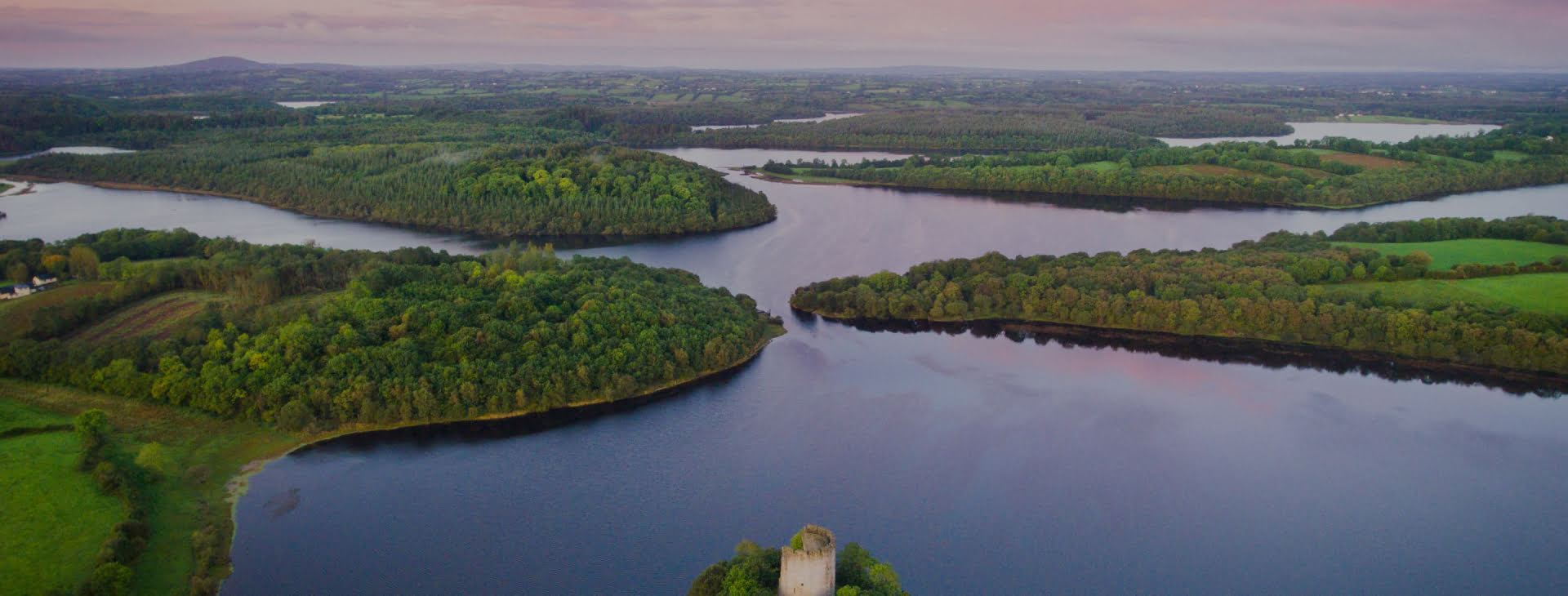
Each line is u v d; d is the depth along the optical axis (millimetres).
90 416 153625
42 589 117375
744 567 106750
